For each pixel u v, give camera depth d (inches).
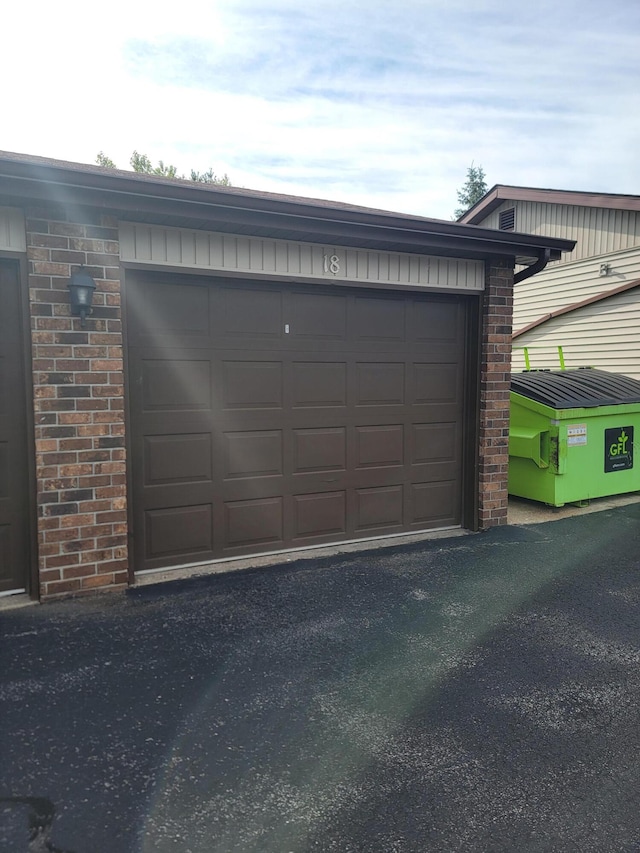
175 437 183.6
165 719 107.6
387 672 125.6
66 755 97.0
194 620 149.9
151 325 177.6
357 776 93.7
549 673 126.0
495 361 228.7
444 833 82.4
